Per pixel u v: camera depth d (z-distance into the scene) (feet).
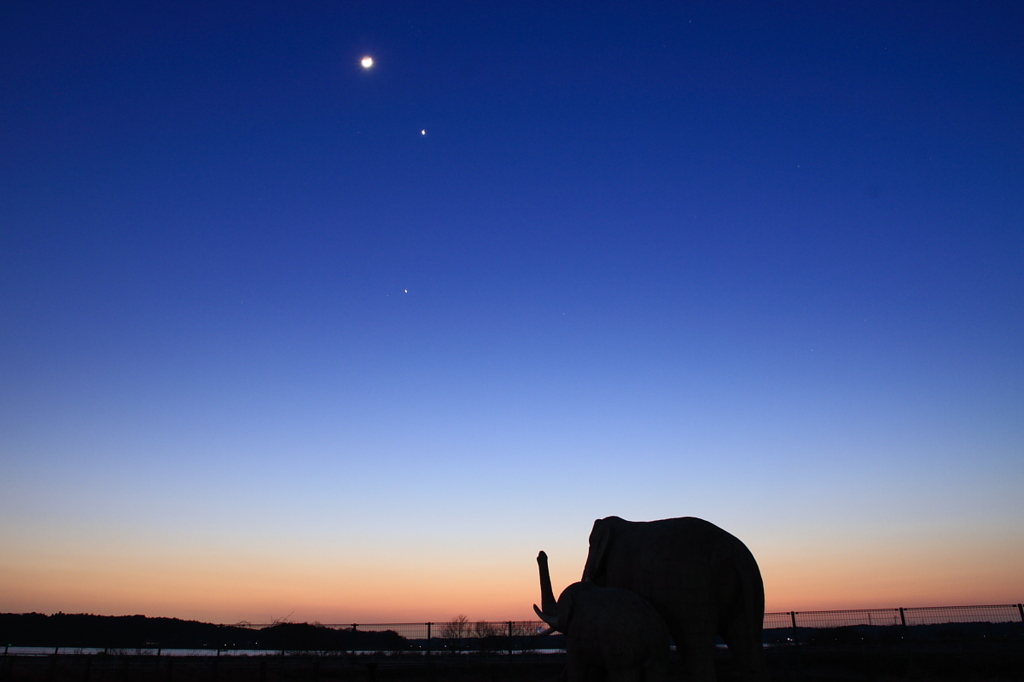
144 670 84.94
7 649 100.78
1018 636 72.49
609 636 32.89
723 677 56.13
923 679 66.74
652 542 36.83
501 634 81.00
